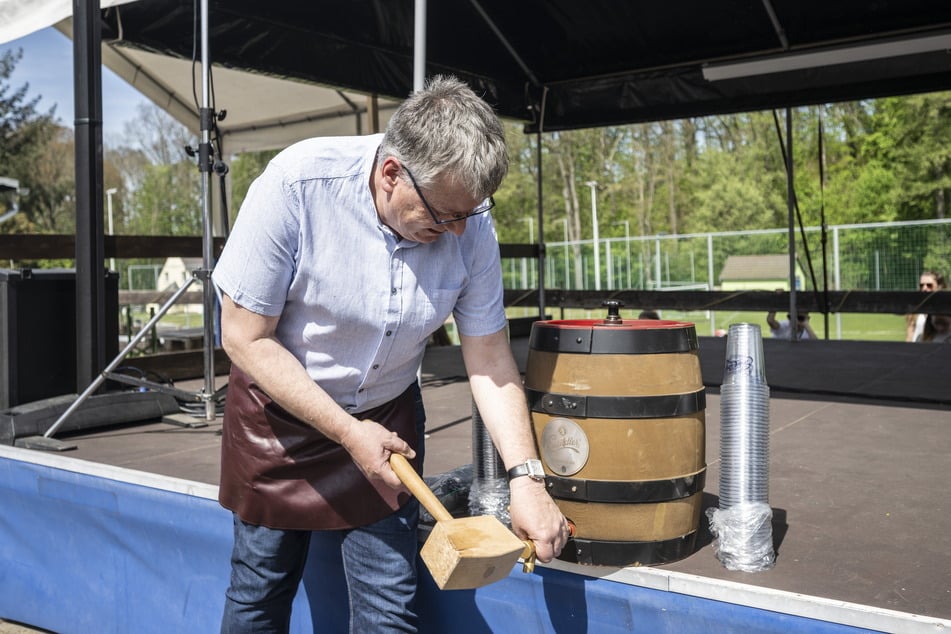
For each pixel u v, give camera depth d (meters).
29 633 2.67
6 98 26.70
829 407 3.69
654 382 1.57
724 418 1.67
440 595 1.82
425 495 1.30
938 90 5.14
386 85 5.47
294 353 1.50
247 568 1.57
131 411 3.34
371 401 1.56
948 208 25.03
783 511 2.12
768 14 4.94
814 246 17.06
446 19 5.30
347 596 1.91
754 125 30.28
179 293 3.24
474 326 1.60
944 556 1.75
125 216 36.38
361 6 4.88
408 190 1.30
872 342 6.24
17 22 3.39
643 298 7.36
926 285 7.12
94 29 3.25
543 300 6.85
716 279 17.97
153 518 2.23
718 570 1.61
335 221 1.39
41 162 27.28
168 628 2.23
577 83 6.28
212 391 3.43
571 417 1.60
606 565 1.61
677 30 5.33
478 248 1.56
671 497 1.59
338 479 1.50
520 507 1.44
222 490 1.60
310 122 7.46
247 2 4.42
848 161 28.05
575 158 34.88
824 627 1.38
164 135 34.84
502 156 1.28
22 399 3.34
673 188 34.62
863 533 1.92
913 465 2.62
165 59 6.73
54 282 3.45
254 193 1.38
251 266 1.37
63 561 2.48
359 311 1.43
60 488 2.46
